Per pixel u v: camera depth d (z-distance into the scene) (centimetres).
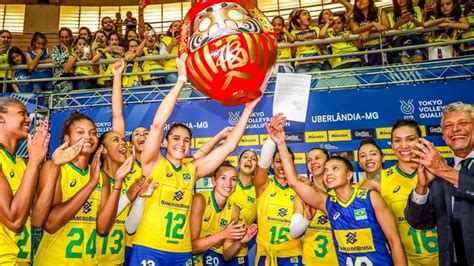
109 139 334
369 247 281
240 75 159
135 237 298
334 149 393
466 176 226
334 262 342
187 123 415
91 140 295
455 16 468
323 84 416
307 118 403
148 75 514
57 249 273
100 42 571
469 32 469
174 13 1240
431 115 385
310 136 399
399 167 344
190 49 170
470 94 383
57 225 253
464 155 263
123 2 1227
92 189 255
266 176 379
